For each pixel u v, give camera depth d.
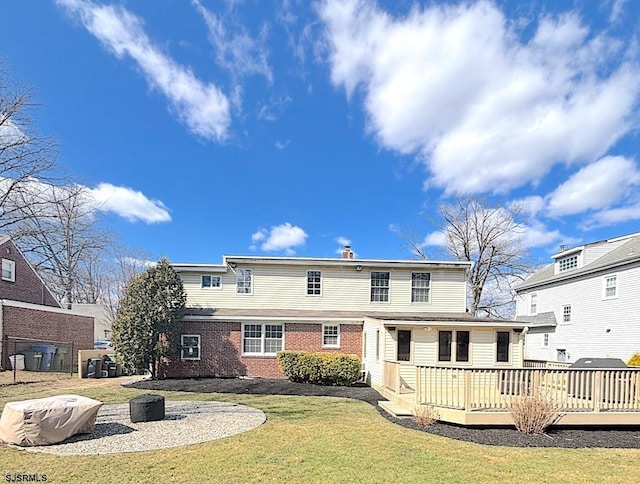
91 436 7.89
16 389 14.23
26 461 6.32
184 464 6.26
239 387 14.78
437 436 8.28
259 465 6.25
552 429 9.12
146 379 17.19
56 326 22.45
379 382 14.65
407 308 19.64
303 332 17.94
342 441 7.68
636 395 9.48
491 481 5.79
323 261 19.48
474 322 15.09
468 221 34.81
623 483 5.84
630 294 19.02
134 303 16.28
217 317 17.52
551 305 26.03
